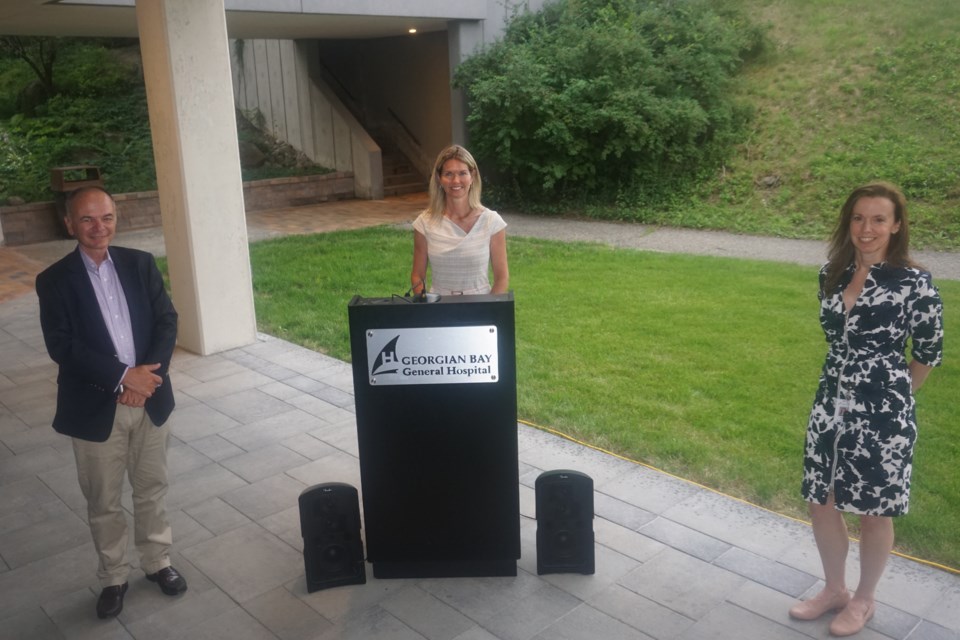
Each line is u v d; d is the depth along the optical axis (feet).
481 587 11.20
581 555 11.32
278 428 17.10
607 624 10.28
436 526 11.15
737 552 11.83
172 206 21.53
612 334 23.00
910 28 47.06
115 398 10.09
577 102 45.27
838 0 51.75
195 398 18.93
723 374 19.51
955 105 41.68
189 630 10.43
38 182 48.06
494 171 49.93
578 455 15.23
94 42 69.72
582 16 50.47
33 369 21.63
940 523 12.46
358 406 10.71
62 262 10.08
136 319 10.36
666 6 50.83
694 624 10.22
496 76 45.19
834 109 45.16
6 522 13.41
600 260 33.17
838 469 9.30
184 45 20.03
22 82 64.75
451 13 45.73
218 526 13.08
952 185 37.40
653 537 12.28
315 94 57.06
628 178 46.88
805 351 21.04
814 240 36.27
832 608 10.28
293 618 10.63
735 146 46.29
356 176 55.42
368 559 11.31
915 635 9.77
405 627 10.36
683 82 47.09
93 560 12.19
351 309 10.35
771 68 49.85
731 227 39.55
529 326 23.95
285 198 52.34
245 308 22.75
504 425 10.72
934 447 15.38
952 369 19.36
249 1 37.22
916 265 8.98
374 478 10.98
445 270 13.51
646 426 16.56
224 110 21.24
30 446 16.49
